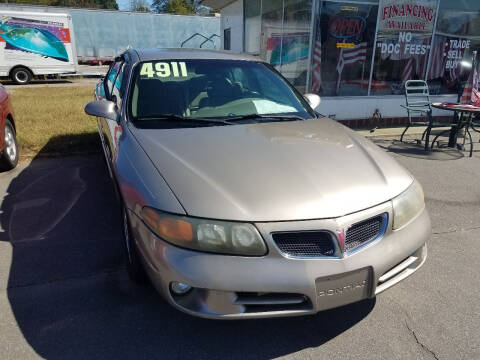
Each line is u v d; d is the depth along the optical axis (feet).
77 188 14.39
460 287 8.87
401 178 7.71
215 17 75.87
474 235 11.37
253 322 7.63
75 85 53.72
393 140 22.71
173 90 10.08
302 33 25.59
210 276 6.02
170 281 6.24
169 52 11.56
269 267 6.07
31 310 7.81
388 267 6.76
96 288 8.56
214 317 6.23
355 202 6.61
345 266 6.28
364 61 25.91
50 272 9.14
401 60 26.78
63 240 10.64
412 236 7.23
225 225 6.13
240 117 9.68
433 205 13.51
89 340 7.07
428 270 9.55
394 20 25.70
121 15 70.59
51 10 66.18
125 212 7.85
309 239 6.27
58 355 6.72
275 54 29.78
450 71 28.50
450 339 7.29
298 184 6.75
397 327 7.57
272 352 6.91
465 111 18.30
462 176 16.55
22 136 20.83
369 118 26.37
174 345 7.01
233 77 10.91
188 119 9.27
